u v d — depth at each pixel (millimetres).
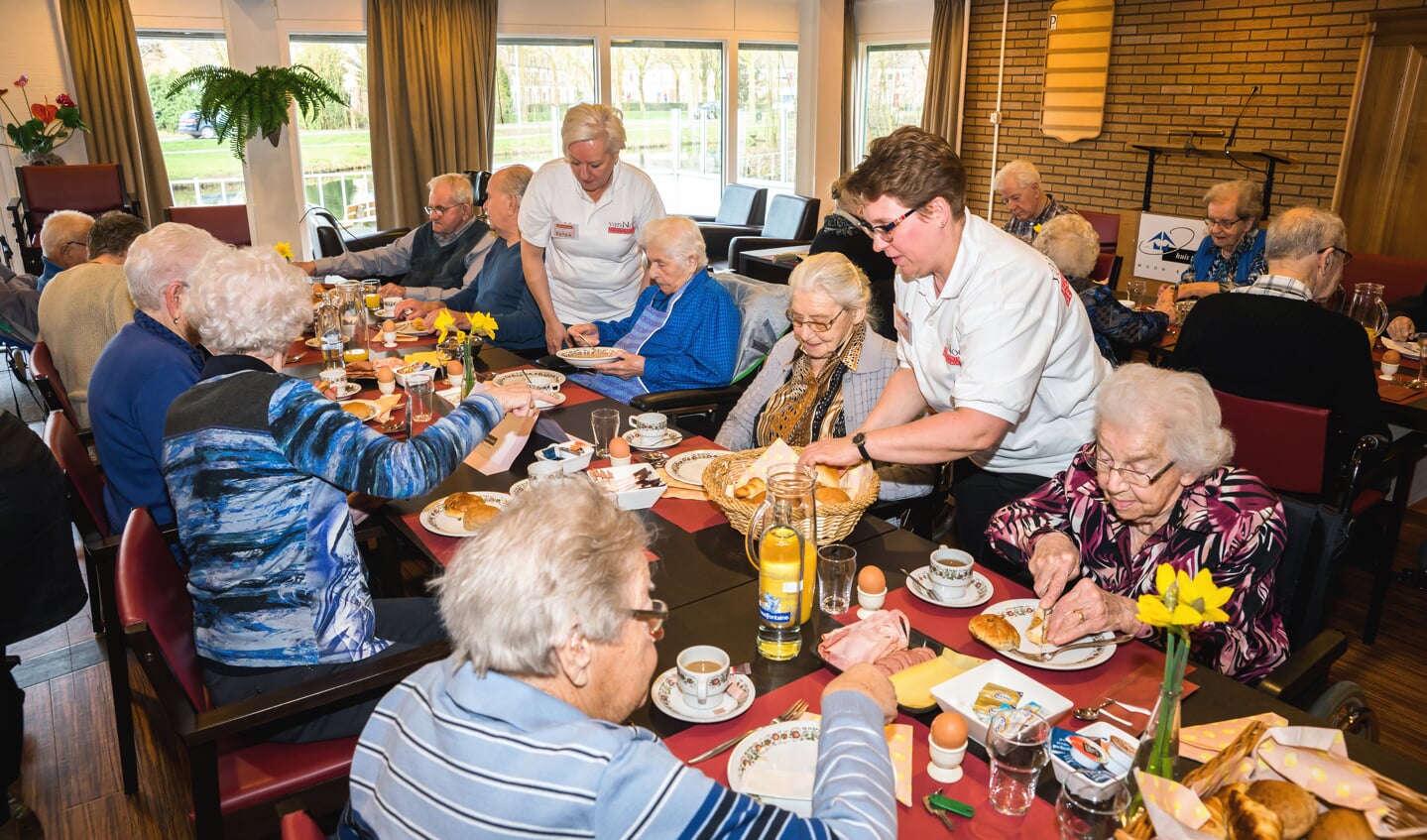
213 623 1572
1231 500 1452
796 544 1338
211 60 7117
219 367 1567
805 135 9234
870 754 947
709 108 9117
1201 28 6270
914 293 1898
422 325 3654
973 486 2199
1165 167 6691
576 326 3334
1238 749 980
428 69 7449
